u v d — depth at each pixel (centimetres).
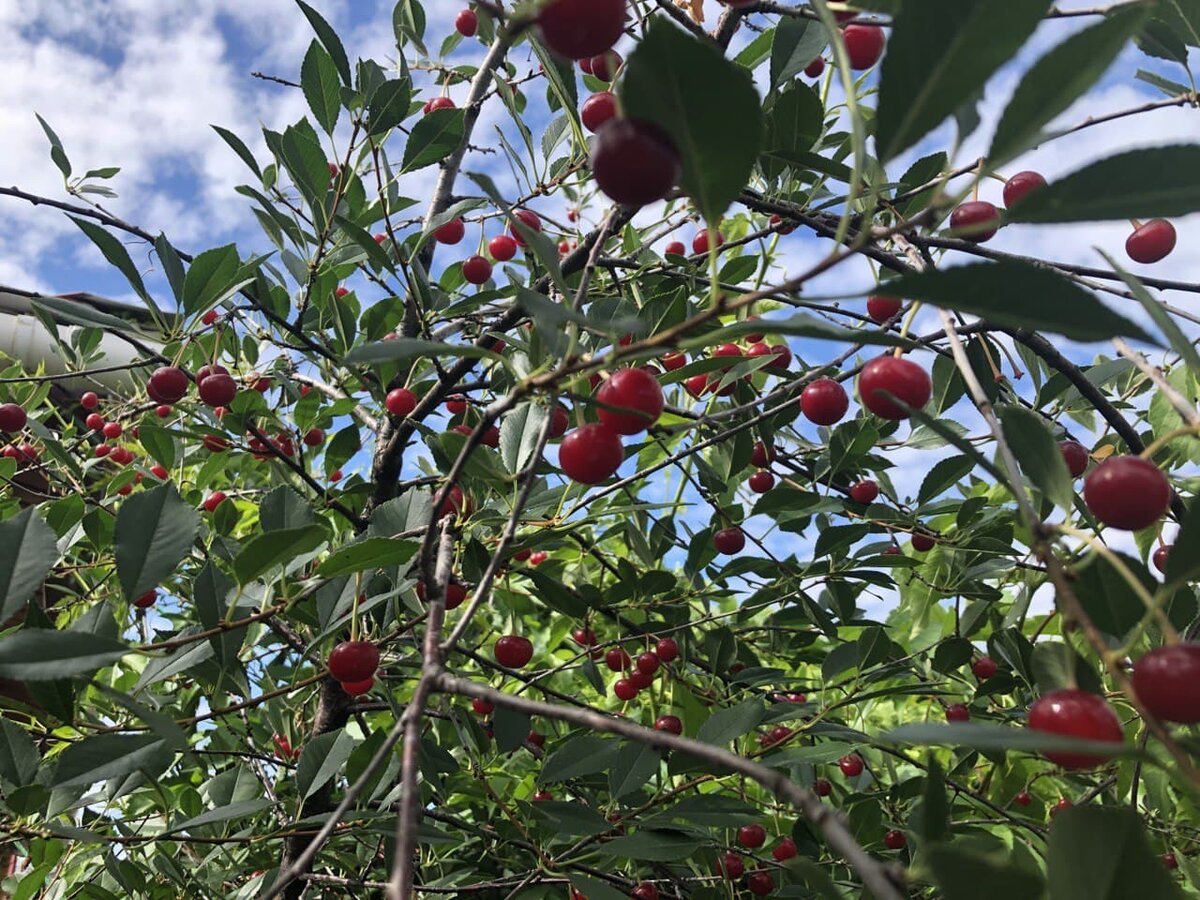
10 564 120
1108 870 73
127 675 261
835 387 157
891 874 75
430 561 117
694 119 71
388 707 235
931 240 149
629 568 239
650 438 245
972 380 106
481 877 254
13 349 378
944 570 266
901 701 382
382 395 256
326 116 222
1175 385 211
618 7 76
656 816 180
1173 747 70
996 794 262
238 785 234
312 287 255
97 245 198
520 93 235
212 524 248
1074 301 67
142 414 340
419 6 299
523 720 166
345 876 246
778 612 267
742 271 230
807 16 146
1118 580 94
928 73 67
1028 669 215
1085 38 65
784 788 65
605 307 209
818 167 173
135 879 209
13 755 159
